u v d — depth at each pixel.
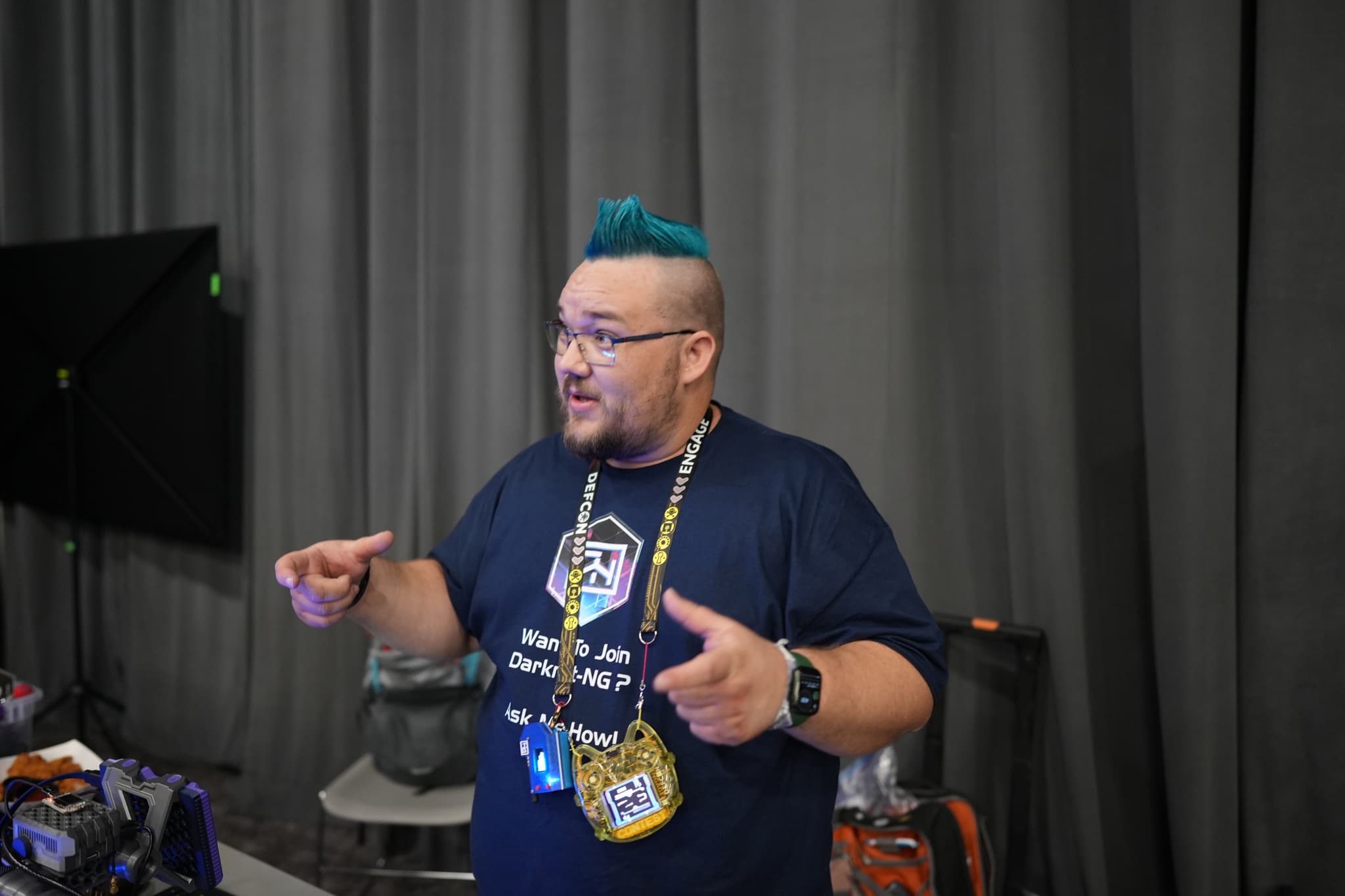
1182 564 1.79
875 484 2.07
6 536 3.51
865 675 0.96
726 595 1.05
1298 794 1.78
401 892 2.44
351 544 1.12
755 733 0.85
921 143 2.03
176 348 2.82
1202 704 1.78
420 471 2.62
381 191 2.62
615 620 1.08
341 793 2.27
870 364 2.06
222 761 3.10
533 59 2.46
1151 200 1.79
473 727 2.32
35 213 3.38
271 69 2.73
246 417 2.95
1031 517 1.95
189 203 3.10
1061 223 1.89
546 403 2.54
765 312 2.21
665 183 2.30
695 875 1.02
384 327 2.65
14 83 3.30
